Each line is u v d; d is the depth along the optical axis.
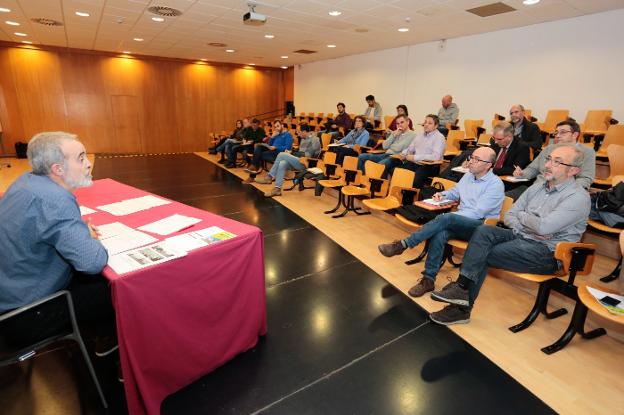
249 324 1.76
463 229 2.29
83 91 9.31
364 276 2.66
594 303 1.60
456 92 6.86
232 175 6.70
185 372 1.51
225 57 9.93
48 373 1.62
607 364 1.78
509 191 3.17
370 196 3.75
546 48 5.46
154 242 1.52
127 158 8.95
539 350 1.87
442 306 2.27
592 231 2.63
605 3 4.43
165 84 10.34
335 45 7.78
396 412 1.46
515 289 2.51
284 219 4.03
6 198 1.36
